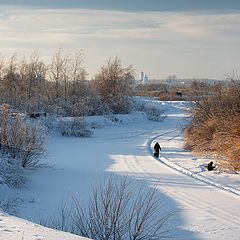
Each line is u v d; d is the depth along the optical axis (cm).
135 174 2950
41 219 1756
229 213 2016
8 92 6550
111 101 7575
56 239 940
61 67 7438
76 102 6869
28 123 3058
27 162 2905
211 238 1630
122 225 1364
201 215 1958
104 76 7750
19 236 926
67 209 1930
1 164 2469
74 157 3706
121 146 4559
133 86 8544
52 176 2780
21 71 7331
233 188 2538
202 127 3925
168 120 7844
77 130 5353
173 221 1828
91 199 1978
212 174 2941
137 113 7688
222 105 4134
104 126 6438
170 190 2466
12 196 2180
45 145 3603
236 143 3081
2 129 2895
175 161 3519
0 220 1152
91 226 1262
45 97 6850
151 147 4497
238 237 1661
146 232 1521
